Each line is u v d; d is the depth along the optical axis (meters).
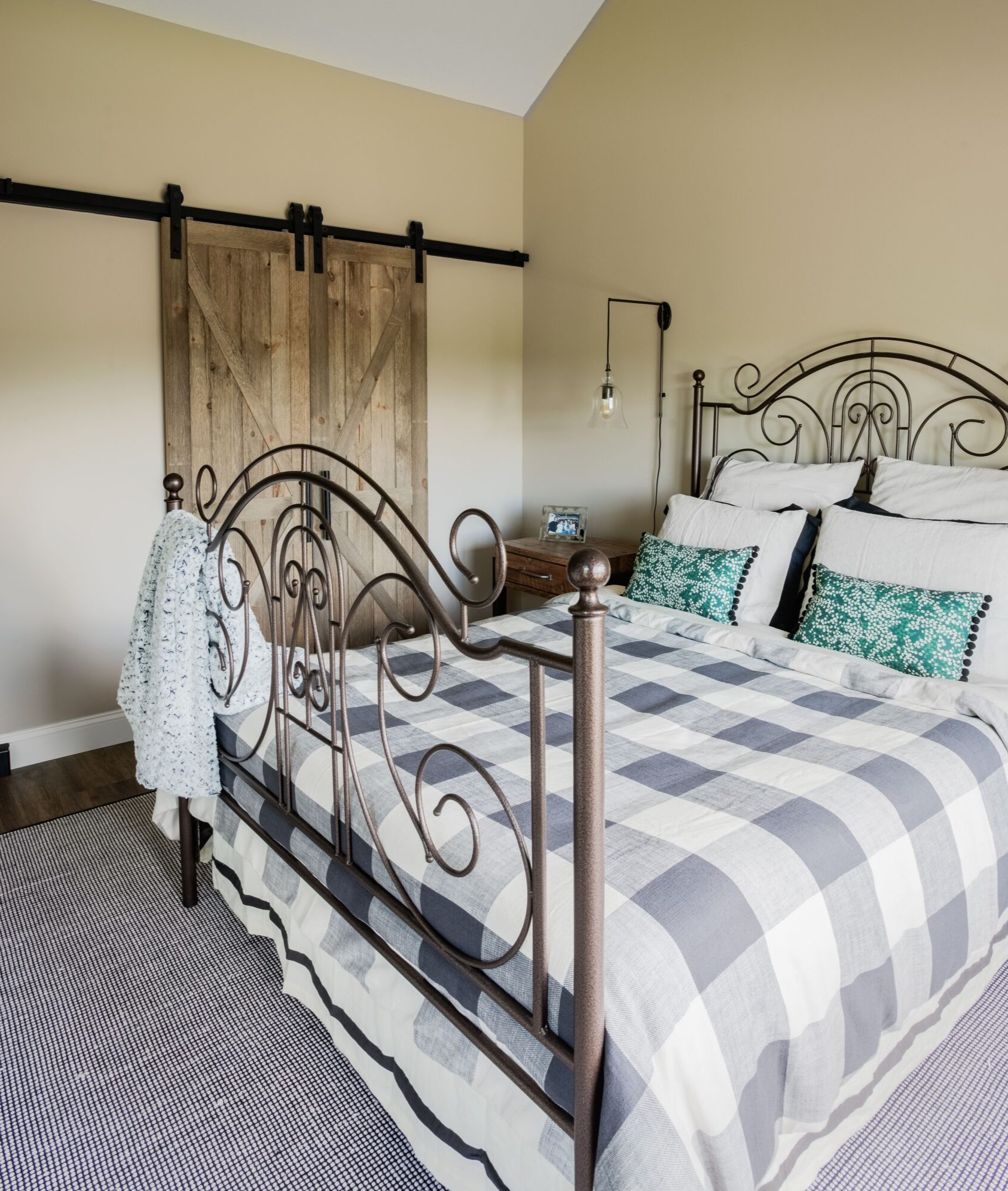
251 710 2.08
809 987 1.28
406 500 4.10
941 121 2.71
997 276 2.64
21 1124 1.64
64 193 3.02
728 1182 1.12
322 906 1.78
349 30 3.44
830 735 1.84
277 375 3.62
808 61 3.04
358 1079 1.75
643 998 1.10
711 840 1.37
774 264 3.24
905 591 2.30
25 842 2.71
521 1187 1.24
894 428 2.95
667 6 3.47
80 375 3.18
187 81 3.28
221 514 3.54
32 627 3.21
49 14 2.96
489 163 4.18
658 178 3.62
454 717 1.95
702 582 2.72
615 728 1.88
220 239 3.40
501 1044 1.26
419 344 4.02
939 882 1.57
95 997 1.99
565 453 4.25
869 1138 1.58
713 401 3.52
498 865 1.33
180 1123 1.64
